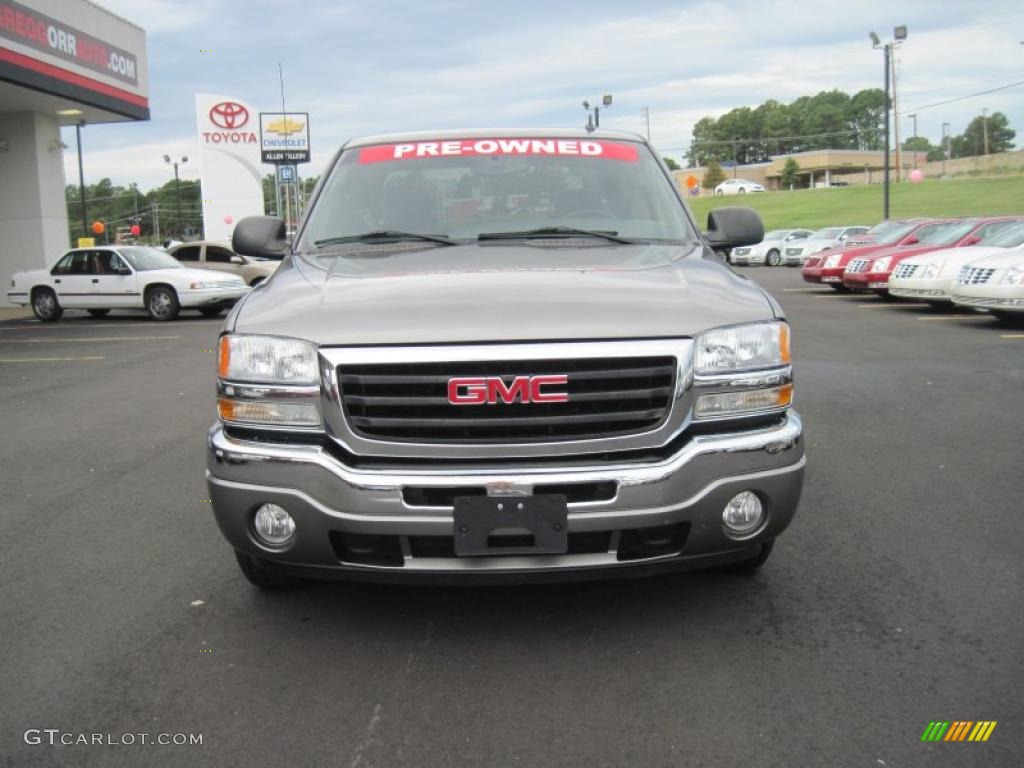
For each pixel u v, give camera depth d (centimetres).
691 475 284
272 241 436
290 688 285
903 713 263
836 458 561
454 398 276
